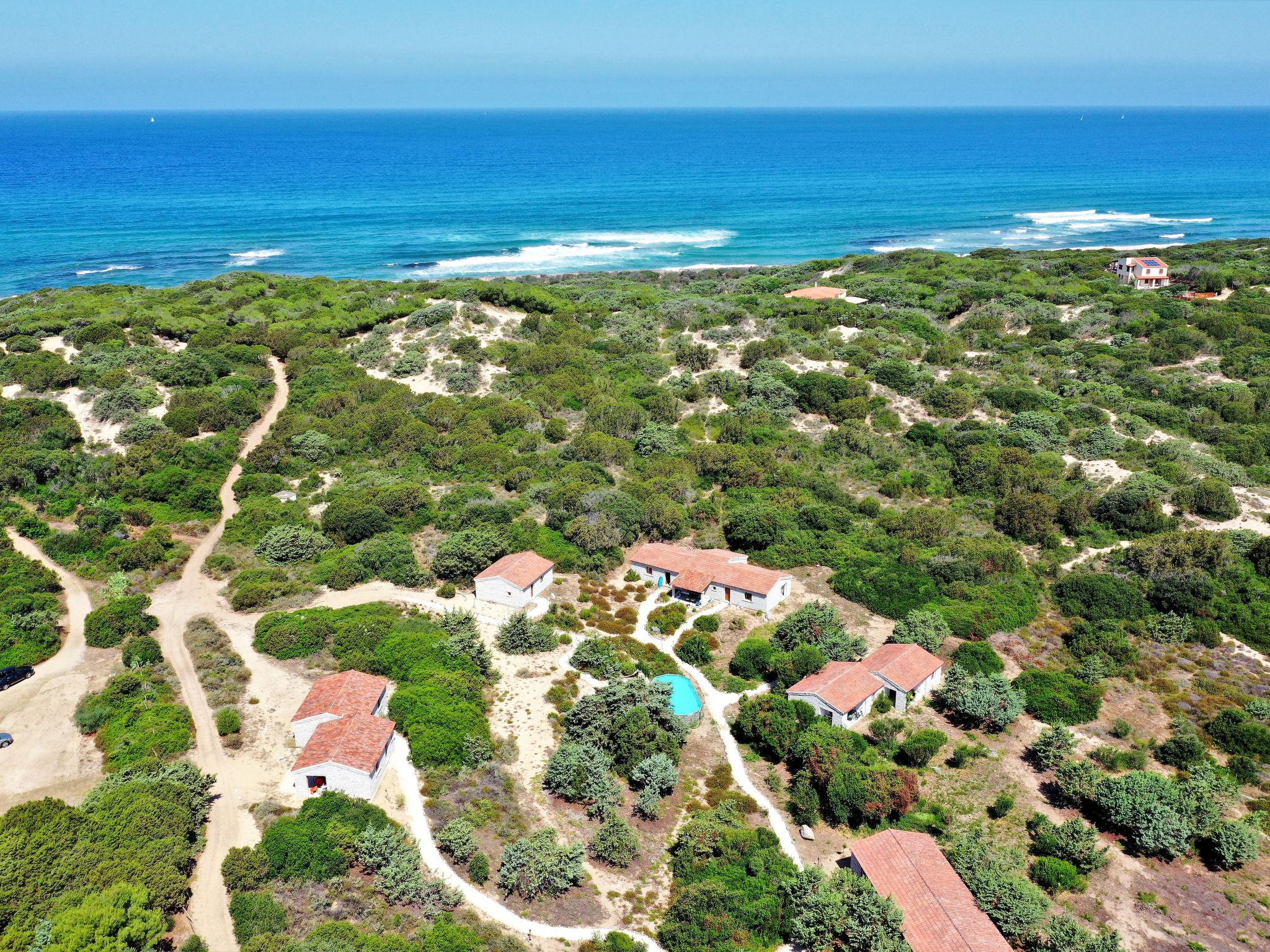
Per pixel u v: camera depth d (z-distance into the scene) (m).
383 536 67.06
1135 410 88.25
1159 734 49.16
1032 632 58.78
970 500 75.06
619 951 34.97
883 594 61.44
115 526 68.56
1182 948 35.56
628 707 48.28
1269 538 63.66
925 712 51.34
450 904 36.66
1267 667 55.03
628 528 68.88
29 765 44.25
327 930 34.00
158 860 36.06
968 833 41.69
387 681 50.75
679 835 41.53
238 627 57.34
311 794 42.91
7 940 30.98
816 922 35.34
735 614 60.97
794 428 87.31
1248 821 42.00
